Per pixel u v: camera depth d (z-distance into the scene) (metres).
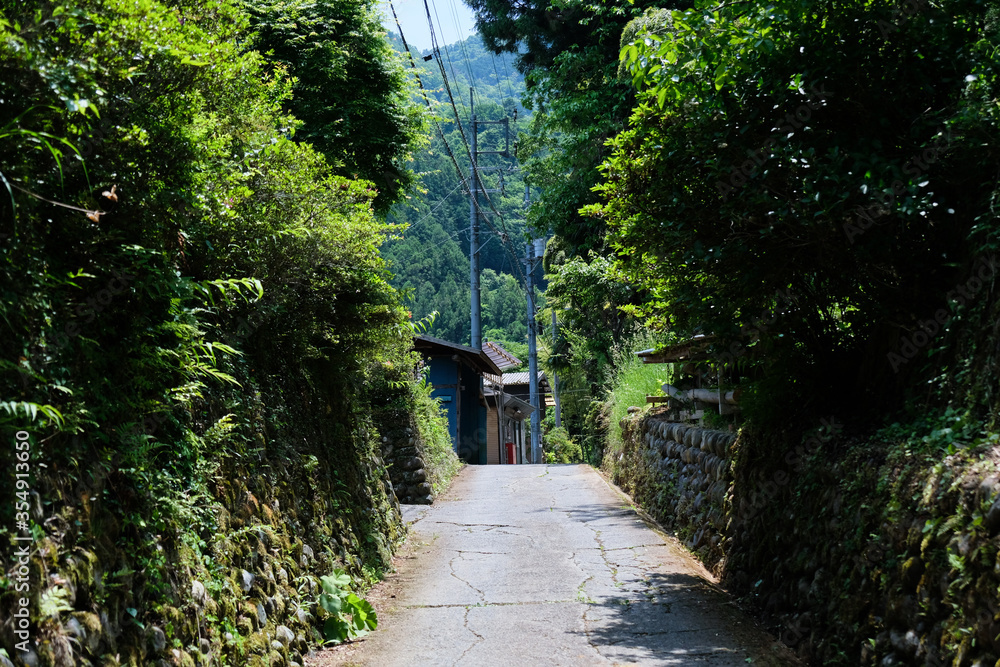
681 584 7.67
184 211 4.16
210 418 4.88
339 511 7.54
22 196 3.09
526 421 48.28
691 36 5.81
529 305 28.56
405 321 8.02
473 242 25.95
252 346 6.11
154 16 3.48
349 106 11.24
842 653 4.84
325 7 10.80
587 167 19.27
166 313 4.15
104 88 3.40
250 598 4.91
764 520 6.96
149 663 3.52
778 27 5.60
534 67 22.89
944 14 5.37
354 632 6.19
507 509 12.86
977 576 3.73
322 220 5.73
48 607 2.86
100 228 3.62
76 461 3.33
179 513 4.02
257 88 4.92
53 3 3.13
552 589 7.56
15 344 3.08
